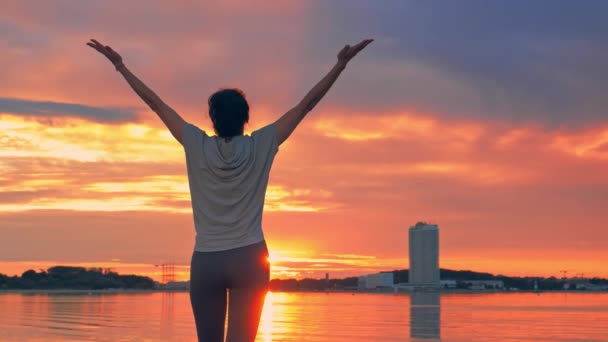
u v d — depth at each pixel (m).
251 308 3.10
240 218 3.11
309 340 29.31
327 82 3.24
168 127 3.24
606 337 32.91
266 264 3.14
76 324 39.06
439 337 32.19
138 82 3.34
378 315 57.94
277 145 3.21
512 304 103.38
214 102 3.19
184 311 60.97
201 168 3.11
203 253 3.11
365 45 3.22
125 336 29.98
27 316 49.09
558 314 62.84
